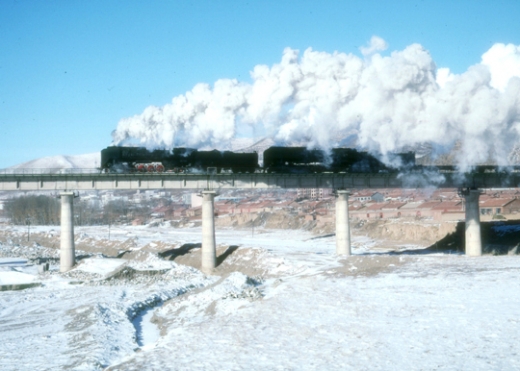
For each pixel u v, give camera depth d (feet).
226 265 307.37
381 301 153.17
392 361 100.27
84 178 291.99
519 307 133.39
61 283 268.82
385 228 465.06
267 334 125.59
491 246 327.88
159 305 212.43
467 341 108.78
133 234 622.95
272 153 308.81
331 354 107.24
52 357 132.87
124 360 113.19
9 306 218.38
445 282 177.68
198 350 115.75
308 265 265.54
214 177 301.02
